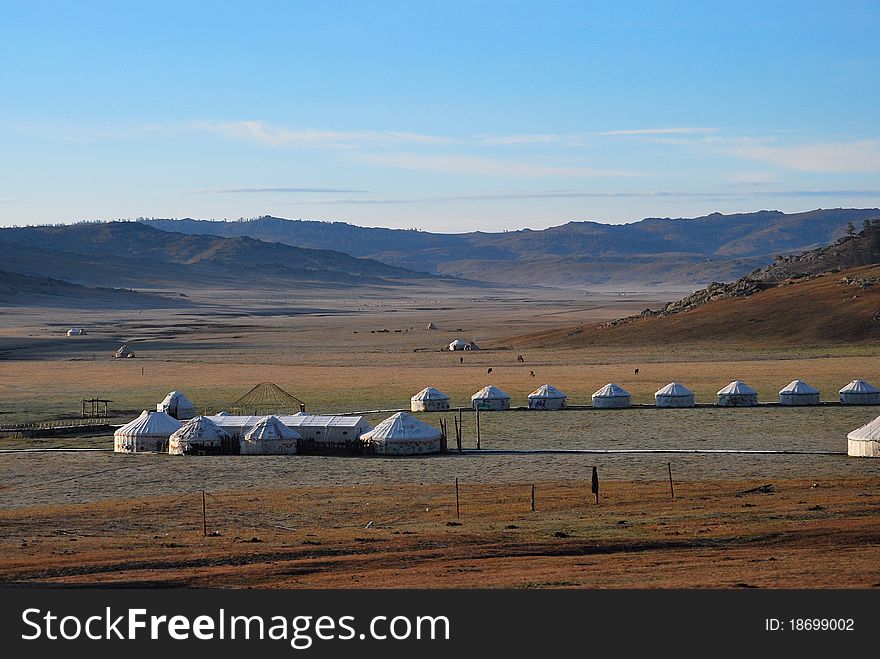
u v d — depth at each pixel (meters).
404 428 111.00
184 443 112.31
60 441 125.50
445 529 68.00
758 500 77.31
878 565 52.78
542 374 198.62
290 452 112.12
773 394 159.75
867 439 101.81
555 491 85.06
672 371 199.12
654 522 68.38
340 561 57.56
